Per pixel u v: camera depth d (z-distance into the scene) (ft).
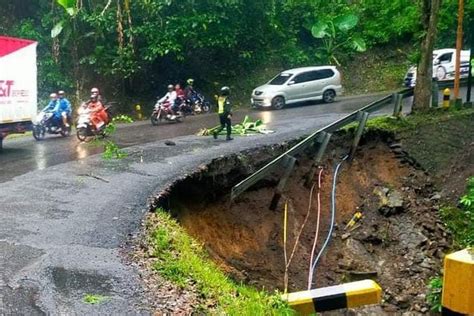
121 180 34.99
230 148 44.37
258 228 39.83
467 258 11.89
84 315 16.47
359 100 84.02
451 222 40.45
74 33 79.82
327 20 74.64
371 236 40.06
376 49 107.76
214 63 94.53
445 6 76.07
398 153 46.57
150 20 81.35
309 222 41.93
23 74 50.14
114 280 19.19
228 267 32.65
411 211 41.78
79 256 21.45
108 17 78.64
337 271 37.55
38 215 27.25
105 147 47.24
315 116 66.64
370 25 107.24
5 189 32.76
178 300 17.88
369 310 32.68
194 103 79.00
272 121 63.31
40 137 55.98
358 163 46.98
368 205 43.21
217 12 84.48
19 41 49.21
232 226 38.83
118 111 81.82
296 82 81.46
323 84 83.51
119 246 22.86
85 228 25.17
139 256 21.80
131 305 17.28
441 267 36.47
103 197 30.89
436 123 50.34
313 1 101.09
